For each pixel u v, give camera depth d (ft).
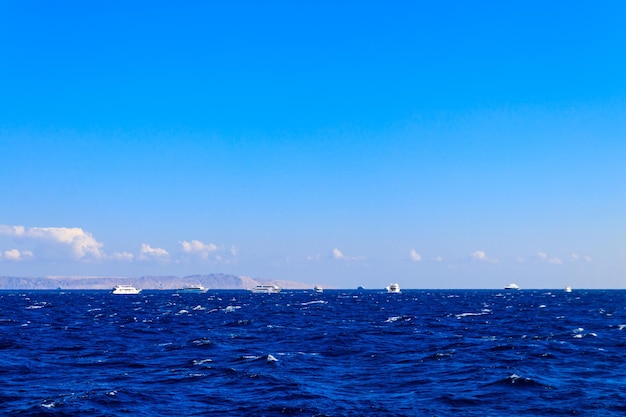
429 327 311.88
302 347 213.25
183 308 586.04
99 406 114.62
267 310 536.01
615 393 124.47
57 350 204.23
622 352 191.31
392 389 132.57
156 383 139.54
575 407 112.78
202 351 201.05
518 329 295.89
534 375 144.66
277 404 115.55
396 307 614.75
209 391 129.59
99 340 240.94
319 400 119.55
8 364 167.73
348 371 158.71
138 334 270.67
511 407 114.11
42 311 519.19
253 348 210.38
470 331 284.61
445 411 111.34
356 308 588.09
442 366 163.84
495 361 170.50
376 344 220.64
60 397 121.19
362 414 108.47
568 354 185.78
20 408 113.19
